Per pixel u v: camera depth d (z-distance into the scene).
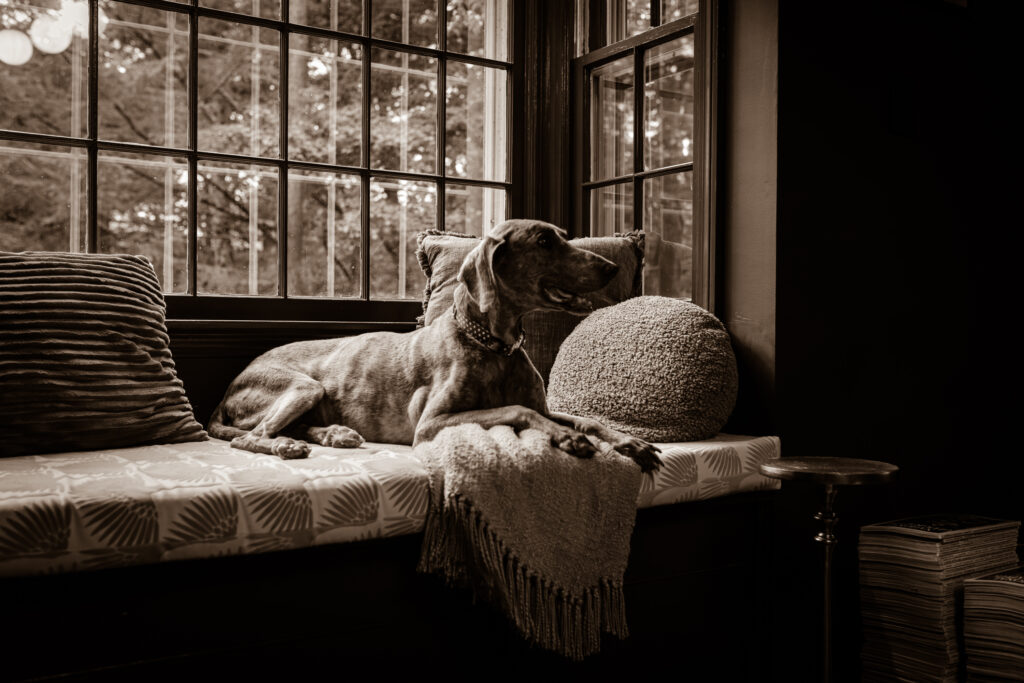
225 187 3.30
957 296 2.97
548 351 2.83
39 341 2.05
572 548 1.92
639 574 2.15
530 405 2.29
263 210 3.37
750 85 2.55
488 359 2.22
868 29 2.69
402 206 3.29
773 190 2.47
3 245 2.86
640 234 2.89
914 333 2.84
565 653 1.90
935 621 2.26
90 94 2.59
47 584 1.43
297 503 1.66
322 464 1.85
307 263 3.26
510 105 3.40
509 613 1.81
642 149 3.05
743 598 2.39
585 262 2.17
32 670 1.42
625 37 3.16
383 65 3.22
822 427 2.59
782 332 2.49
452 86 3.33
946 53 2.92
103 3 3.27
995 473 3.10
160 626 1.53
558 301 2.20
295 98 3.23
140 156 3.12
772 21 2.47
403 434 2.32
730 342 2.51
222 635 1.60
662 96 2.98
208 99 3.55
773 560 2.44
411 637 1.83
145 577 1.52
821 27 2.57
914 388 2.84
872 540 2.44
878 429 2.74
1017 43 3.14
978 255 3.04
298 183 3.24
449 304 2.64
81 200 2.96
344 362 2.45
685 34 2.83
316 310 2.90
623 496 2.00
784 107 2.47
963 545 2.33
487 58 3.34
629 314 2.59
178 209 3.22
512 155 3.40
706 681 2.31
